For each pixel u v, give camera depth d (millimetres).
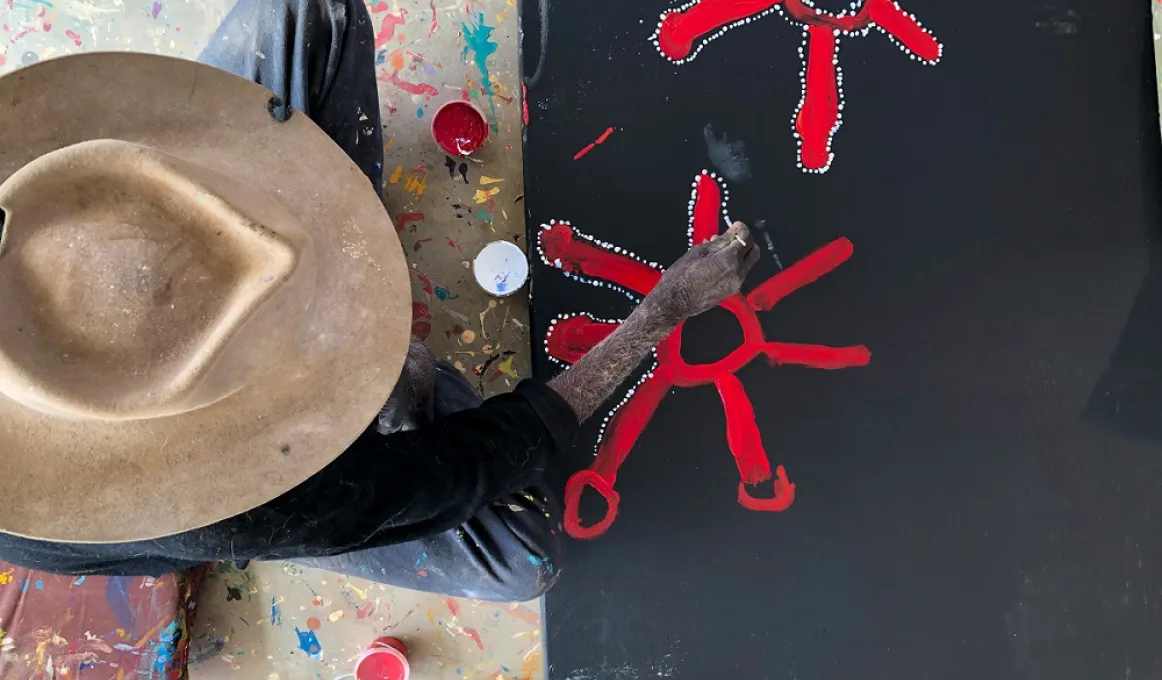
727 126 1183
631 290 1154
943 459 1212
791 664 1187
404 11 1217
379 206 685
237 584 1202
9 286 482
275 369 604
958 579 1214
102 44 1188
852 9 1201
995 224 1222
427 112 1211
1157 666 1235
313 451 630
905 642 1204
